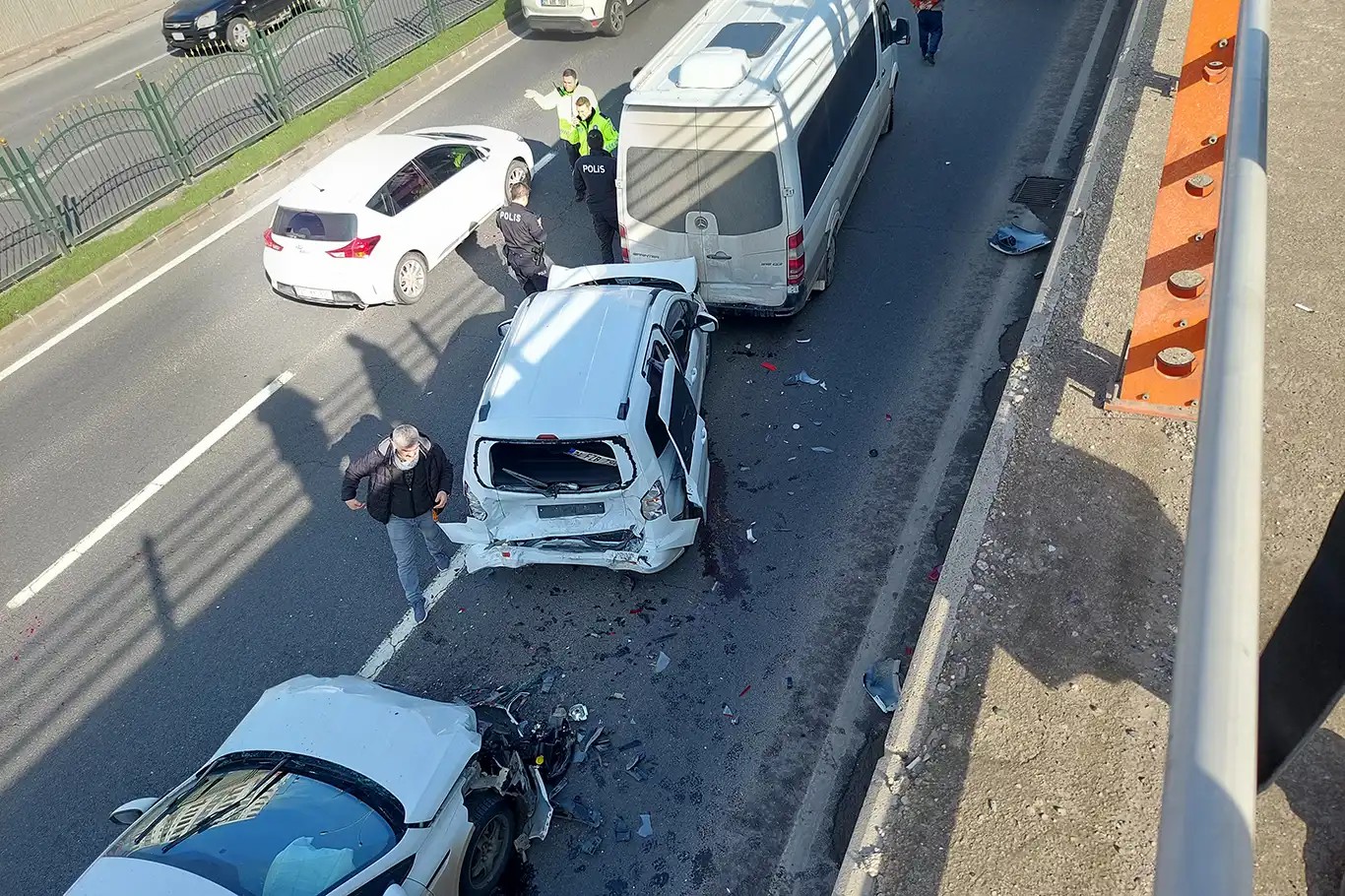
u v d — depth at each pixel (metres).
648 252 8.95
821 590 6.79
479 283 10.84
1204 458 1.75
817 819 5.46
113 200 12.91
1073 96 12.59
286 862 4.49
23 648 7.08
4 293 11.09
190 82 16.33
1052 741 4.44
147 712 6.53
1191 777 1.29
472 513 6.62
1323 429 5.71
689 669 6.37
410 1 18.33
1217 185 5.17
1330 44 10.24
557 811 5.62
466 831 4.92
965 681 4.75
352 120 14.53
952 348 8.82
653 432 6.59
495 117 14.24
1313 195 7.81
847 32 9.91
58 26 20.70
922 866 4.07
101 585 7.54
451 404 8.99
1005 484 5.70
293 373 9.66
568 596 6.99
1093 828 4.10
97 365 10.12
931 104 12.85
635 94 8.18
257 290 11.13
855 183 10.41
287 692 5.57
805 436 8.09
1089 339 6.70
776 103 7.85
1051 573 5.19
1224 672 1.37
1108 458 5.79
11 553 7.92
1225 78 5.05
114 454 8.88
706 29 9.41
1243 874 1.17
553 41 16.70
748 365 8.94
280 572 7.49
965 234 10.28
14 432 9.29
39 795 6.08
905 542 7.07
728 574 6.98
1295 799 3.89
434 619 6.95
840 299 9.61
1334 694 2.53
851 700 6.05
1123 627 4.90
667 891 5.21
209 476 8.49
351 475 6.33
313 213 9.99
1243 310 2.07
